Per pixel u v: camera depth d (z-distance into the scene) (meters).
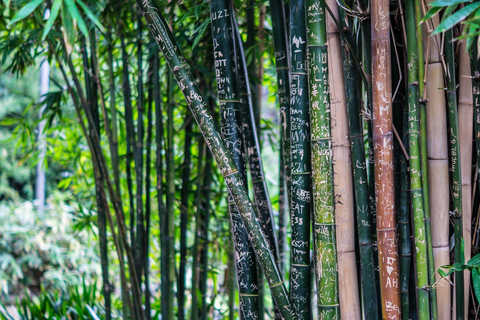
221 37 1.23
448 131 1.14
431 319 1.10
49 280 5.22
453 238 1.16
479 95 1.09
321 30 1.05
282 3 1.36
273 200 2.89
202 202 2.55
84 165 3.10
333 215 1.07
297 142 1.14
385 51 1.03
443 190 1.12
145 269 2.19
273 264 1.12
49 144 2.90
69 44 1.10
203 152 2.41
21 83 7.10
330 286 1.07
